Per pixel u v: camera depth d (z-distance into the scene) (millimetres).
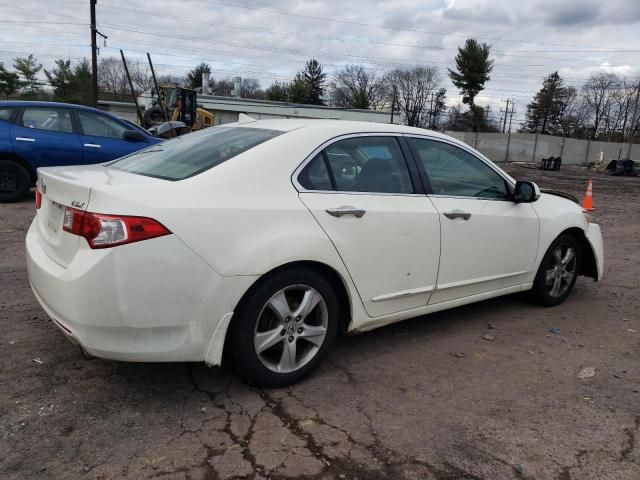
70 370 3395
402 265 3691
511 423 3041
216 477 2494
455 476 2578
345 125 3664
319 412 3068
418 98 78125
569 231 5094
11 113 8453
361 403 3189
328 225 3281
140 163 3615
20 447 2633
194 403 3100
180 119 25781
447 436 2891
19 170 8570
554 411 3191
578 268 5293
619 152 45000
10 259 5652
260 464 2596
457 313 4836
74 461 2555
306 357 3381
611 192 19562
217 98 48031
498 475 2598
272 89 85062
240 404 3111
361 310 3557
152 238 2709
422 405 3199
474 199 4207
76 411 2961
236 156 3191
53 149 8633
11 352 3578
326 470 2580
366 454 2709
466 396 3328
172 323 2803
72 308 2719
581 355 4027
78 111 8914
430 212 3820
